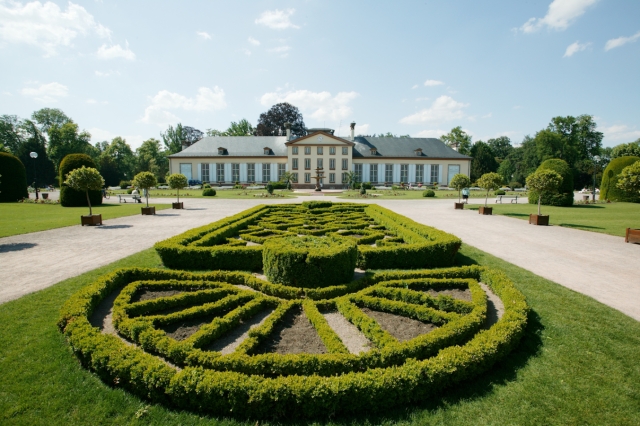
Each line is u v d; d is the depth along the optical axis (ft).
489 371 12.96
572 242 36.37
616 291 21.57
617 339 15.31
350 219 44.55
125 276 21.13
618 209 73.31
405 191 142.82
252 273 24.13
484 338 13.53
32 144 188.65
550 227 46.62
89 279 21.83
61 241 34.58
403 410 10.90
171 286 20.08
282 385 10.55
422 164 180.45
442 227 45.96
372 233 34.24
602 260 28.96
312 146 171.42
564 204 80.64
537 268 26.53
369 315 17.21
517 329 14.58
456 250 26.76
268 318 15.76
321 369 11.80
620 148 182.60
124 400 11.14
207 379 10.75
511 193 140.97
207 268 25.16
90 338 13.08
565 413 10.88
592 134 208.23
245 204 78.13
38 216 55.21
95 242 34.12
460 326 14.38
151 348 13.42
